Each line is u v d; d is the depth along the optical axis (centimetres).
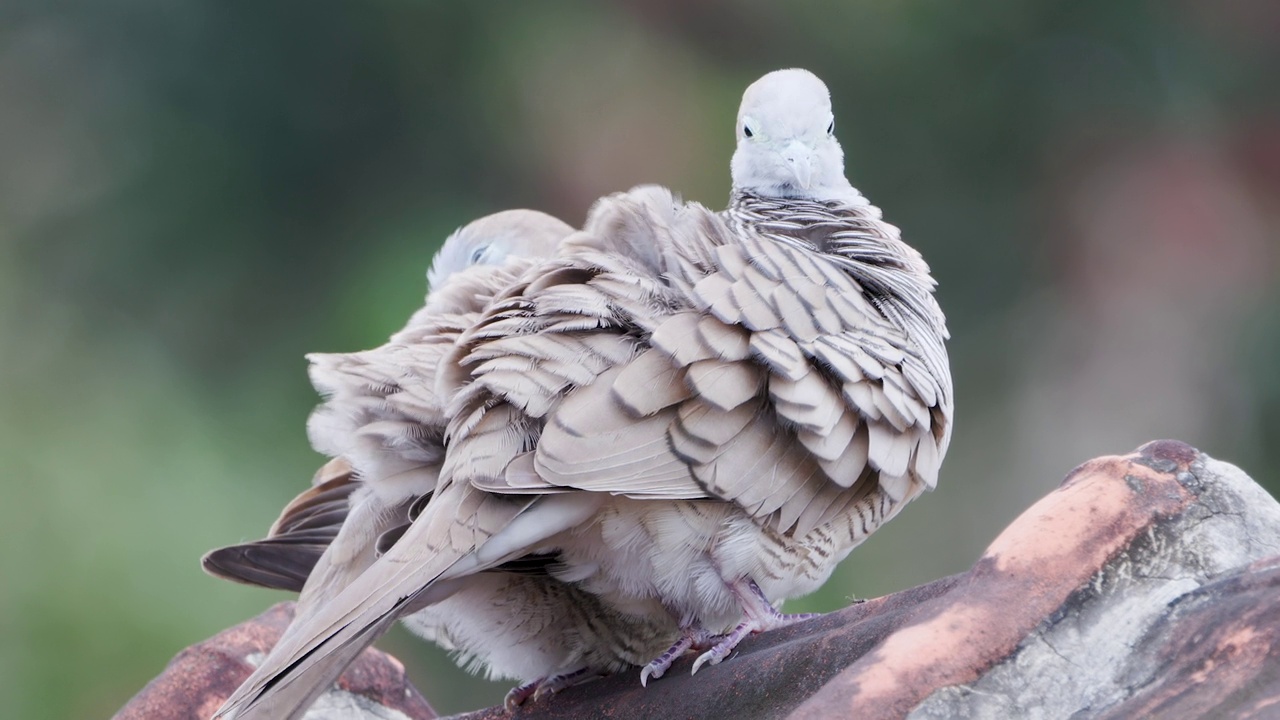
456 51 1698
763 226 625
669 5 1759
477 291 596
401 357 560
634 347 503
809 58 1761
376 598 460
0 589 1258
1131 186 1789
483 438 488
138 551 1325
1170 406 1769
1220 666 370
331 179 1700
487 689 1466
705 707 458
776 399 503
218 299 1658
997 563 414
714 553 516
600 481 477
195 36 1664
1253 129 1794
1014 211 1773
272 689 443
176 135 1664
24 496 1348
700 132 1731
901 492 546
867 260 607
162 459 1470
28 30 1653
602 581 527
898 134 1764
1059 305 1778
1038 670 390
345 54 1681
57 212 1633
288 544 640
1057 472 1755
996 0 1734
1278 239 1806
